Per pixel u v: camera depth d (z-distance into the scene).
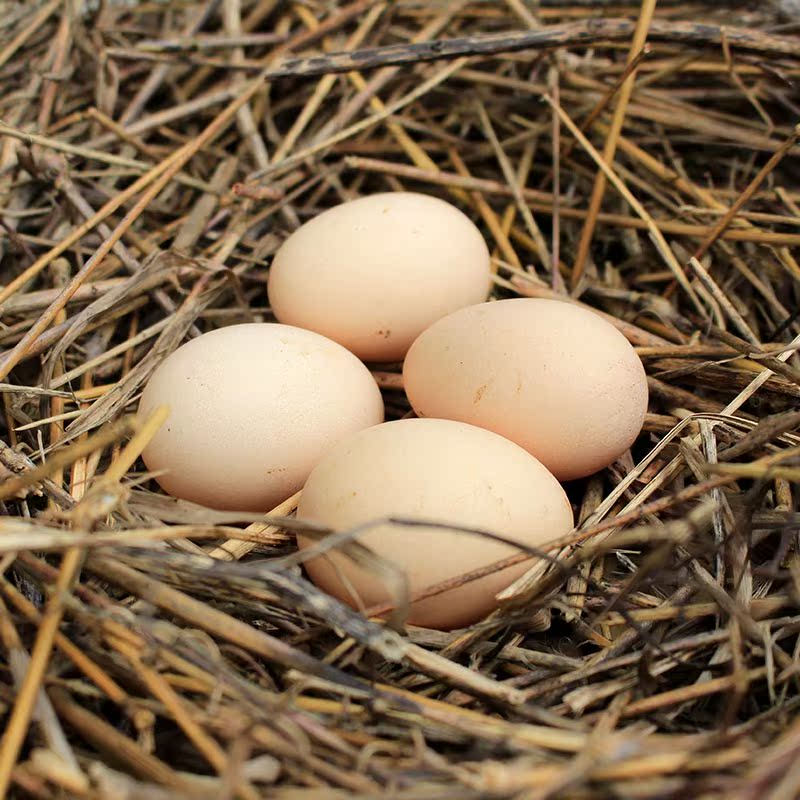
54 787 0.20
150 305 0.32
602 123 0.35
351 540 0.22
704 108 0.37
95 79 0.36
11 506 0.26
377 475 0.24
